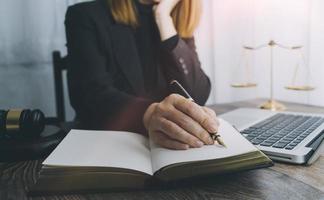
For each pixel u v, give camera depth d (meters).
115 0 1.13
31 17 1.31
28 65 1.33
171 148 0.51
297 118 0.81
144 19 1.19
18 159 0.59
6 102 1.31
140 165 0.47
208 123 0.53
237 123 0.76
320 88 1.35
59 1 1.34
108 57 1.07
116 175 0.44
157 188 0.44
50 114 1.38
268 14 1.42
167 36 1.13
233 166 0.44
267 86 1.47
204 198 0.41
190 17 1.25
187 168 0.44
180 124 0.53
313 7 1.33
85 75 0.99
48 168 0.45
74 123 0.86
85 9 1.12
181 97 0.58
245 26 1.47
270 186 0.44
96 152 0.51
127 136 0.62
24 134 0.63
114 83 1.06
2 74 1.30
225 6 1.47
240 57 1.49
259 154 0.46
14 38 1.30
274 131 0.67
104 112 0.79
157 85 1.14
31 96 1.35
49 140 0.63
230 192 0.43
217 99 1.53
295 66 1.39
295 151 0.53
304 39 1.36
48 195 0.43
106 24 1.10
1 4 1.26
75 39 1.07
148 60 1.17
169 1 1.17
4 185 0.48
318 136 0.63
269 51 1.44
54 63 1.22
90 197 0.42
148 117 0.65
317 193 0.42
